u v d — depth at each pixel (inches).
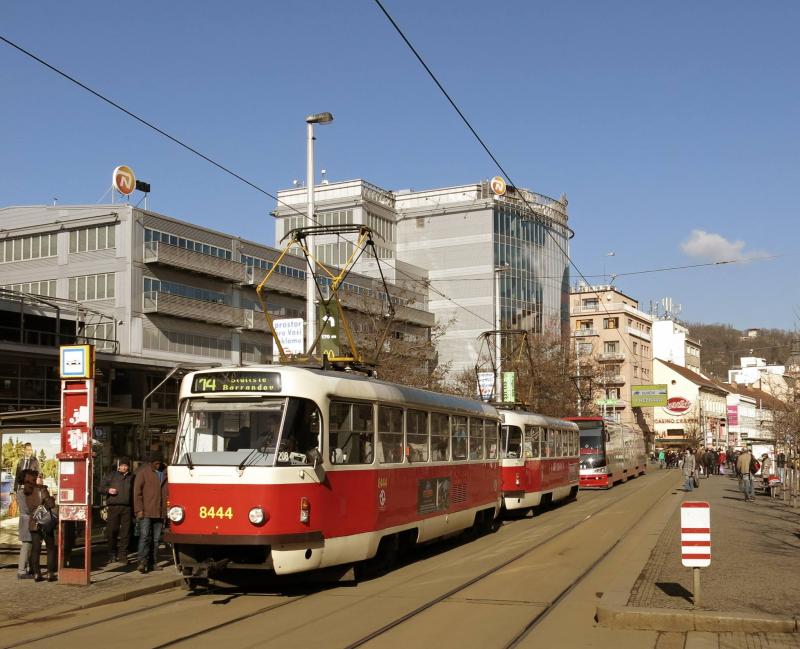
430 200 3469.5
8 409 1681.8
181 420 514.9
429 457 691.4
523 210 3491.6
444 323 3363.7
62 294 2289.6
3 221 2393.0
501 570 592.1
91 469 536.1
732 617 385.1
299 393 506.6
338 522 524.7
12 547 589.3
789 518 951.6
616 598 436.5
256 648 363.9
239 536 477.7
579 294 4352.9
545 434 1160.8
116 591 501.7
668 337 5034.5
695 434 4045.3
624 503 1262.3
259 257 2613.2
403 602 472.1
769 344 5625.0
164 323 2277.3
